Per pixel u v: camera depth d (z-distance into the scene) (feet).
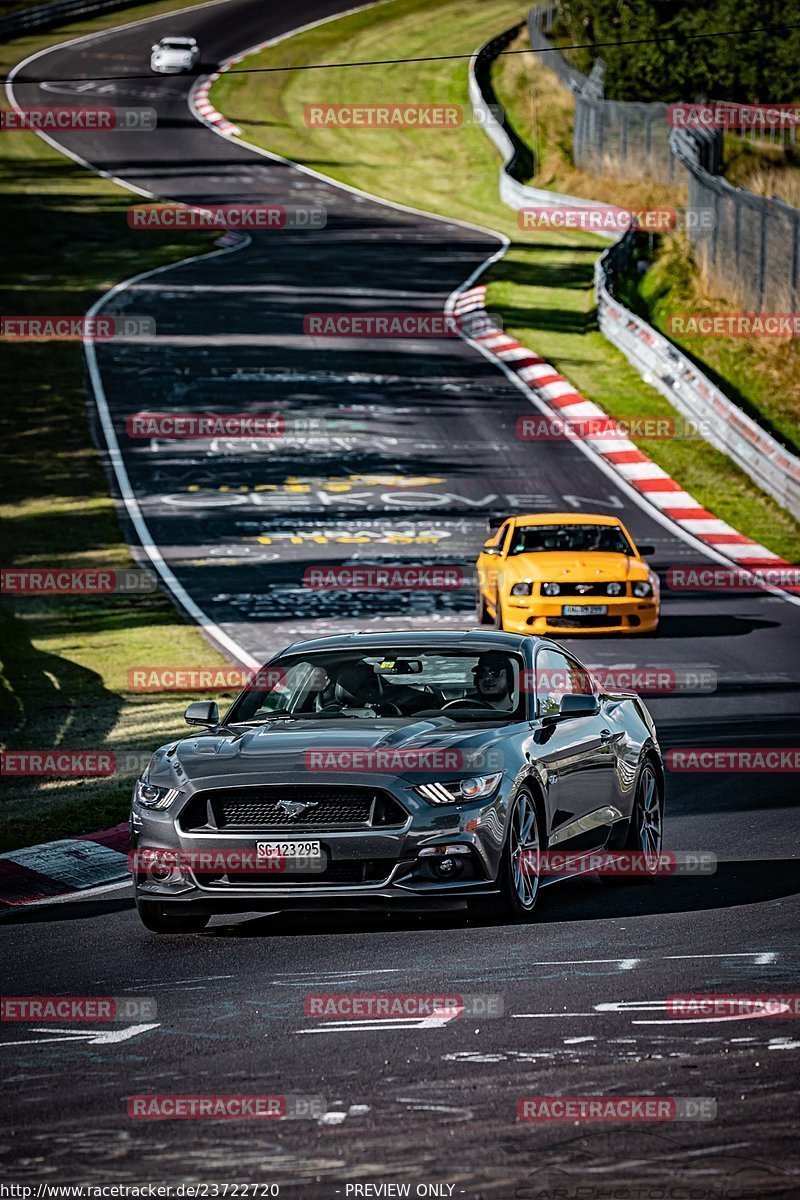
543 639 119.55
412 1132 60.85
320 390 468.75
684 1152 57.77
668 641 246.27
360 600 282.36
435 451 410.11
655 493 377.30
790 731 182.19
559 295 583.17
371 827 97.19
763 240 510.17
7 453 410.52
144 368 493.36
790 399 456.04
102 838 132.46
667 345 460.96
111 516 353.72
